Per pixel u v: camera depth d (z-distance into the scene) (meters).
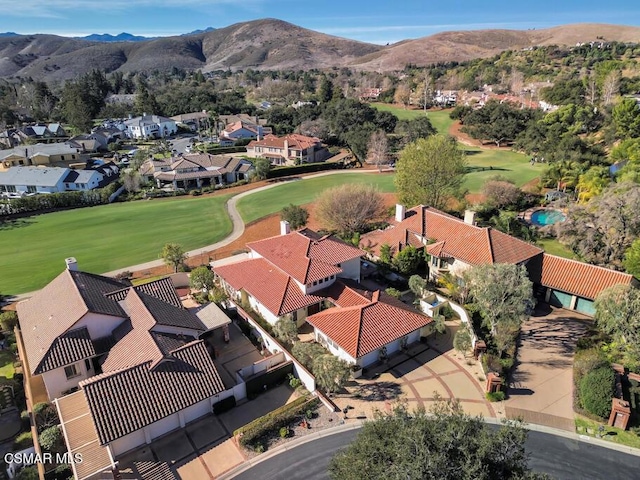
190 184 107.38
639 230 47.16
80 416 28.94
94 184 107.44
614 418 28.95
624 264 45.62
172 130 174.88
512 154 116.88
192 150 139.75
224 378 34.44
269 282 42.34
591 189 66.12
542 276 44.44
